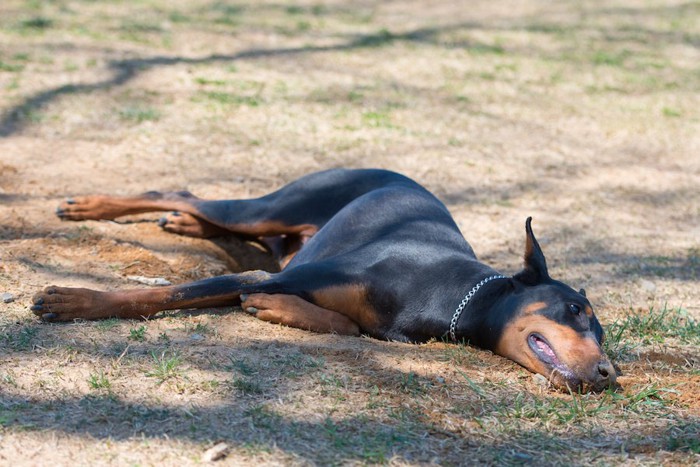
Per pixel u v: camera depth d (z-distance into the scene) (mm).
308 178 6406
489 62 12586
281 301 5062
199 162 8211
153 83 9992
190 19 13016
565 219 8008
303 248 6012
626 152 9977
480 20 15195
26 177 7422
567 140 10086
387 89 10867
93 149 8211
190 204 6629
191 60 10953
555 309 4598
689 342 5406
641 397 4375
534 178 8891
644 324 5617
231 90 10078
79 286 5473
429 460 3730
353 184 6301
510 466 3738
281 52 11797
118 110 9086
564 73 12539
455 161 8992
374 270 5180
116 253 6168
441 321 5023
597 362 4379
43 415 3820
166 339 4660
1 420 3725
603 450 3910
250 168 8227
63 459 3537
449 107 10562
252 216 6371
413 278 5152
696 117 11328
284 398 4129
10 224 6418
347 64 11641
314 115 9672
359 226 5648
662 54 14156
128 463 3533
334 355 4660
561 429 4078
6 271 5523
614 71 12914
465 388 4414
